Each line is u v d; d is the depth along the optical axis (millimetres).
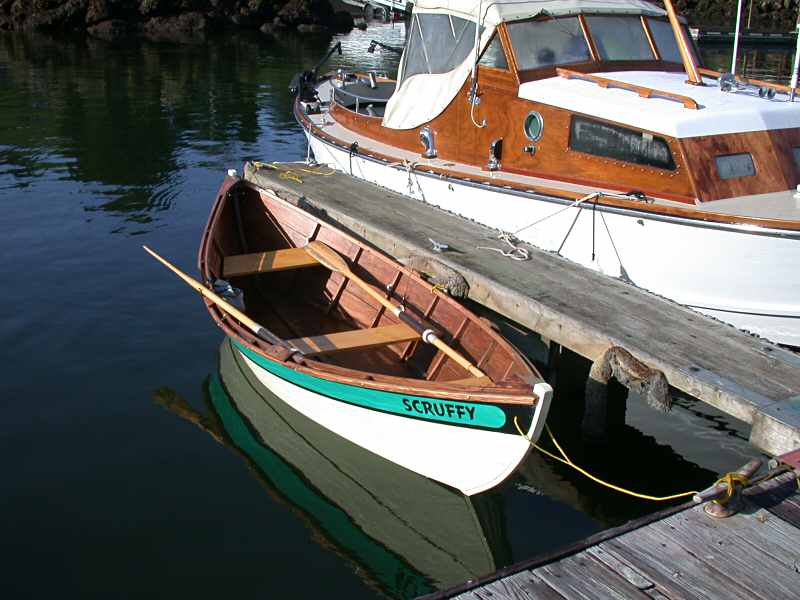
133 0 40156
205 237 9969
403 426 7332
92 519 6840
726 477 5766
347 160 13227
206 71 28969
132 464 7602
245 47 35656
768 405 6715
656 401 7348
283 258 10117
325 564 6504
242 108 22844
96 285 11289
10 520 6777
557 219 9859
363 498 7438
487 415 6625
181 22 40281
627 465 8039
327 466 7883
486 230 10719
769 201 8977
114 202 14719
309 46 36406
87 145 18609
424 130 11961
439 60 11695
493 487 7066
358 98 14828
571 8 10922
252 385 9125
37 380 8922
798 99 10281
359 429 7816
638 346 7684
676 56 11570
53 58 31094
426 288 8938
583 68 10906
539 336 9750
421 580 6445
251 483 7449
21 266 11820
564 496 7602
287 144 19078
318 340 8336
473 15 10953
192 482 7410
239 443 8047
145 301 10875
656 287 9242
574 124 9938
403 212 11398
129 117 21453
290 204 10953
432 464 7367
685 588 5039
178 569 6332
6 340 9742
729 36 39719
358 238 10984
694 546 5414
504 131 10773
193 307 10766
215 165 17234
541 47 10742
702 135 9125
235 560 6473
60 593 6031
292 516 7043
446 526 7160
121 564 6352
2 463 7504
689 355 7535
